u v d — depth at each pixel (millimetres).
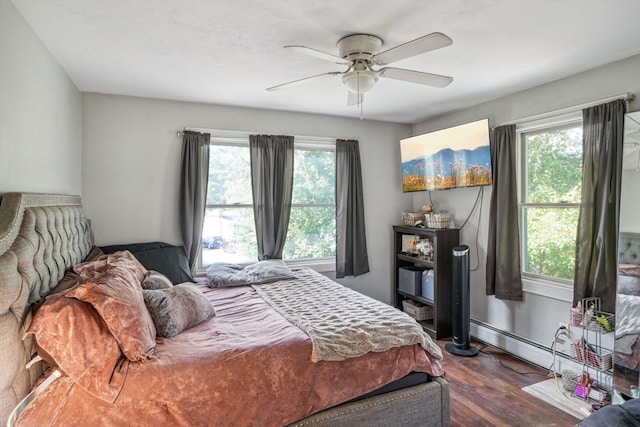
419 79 2256
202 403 1560
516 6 1778
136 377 1525
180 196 3428
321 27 1986
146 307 1912
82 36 2084
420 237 4180
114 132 3244
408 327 2092
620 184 2428
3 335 1307
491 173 3268
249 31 2033
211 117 3576
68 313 1490
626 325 2359
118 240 3271
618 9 1804
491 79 2869
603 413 1419
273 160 3760
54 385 1480
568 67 2613
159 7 1775
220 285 3088
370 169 4352
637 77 2395
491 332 3449
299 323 2068
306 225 4098
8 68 1645
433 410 2039
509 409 2391
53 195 2104
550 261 3062
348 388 1835
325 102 3520
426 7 1784
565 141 2939
